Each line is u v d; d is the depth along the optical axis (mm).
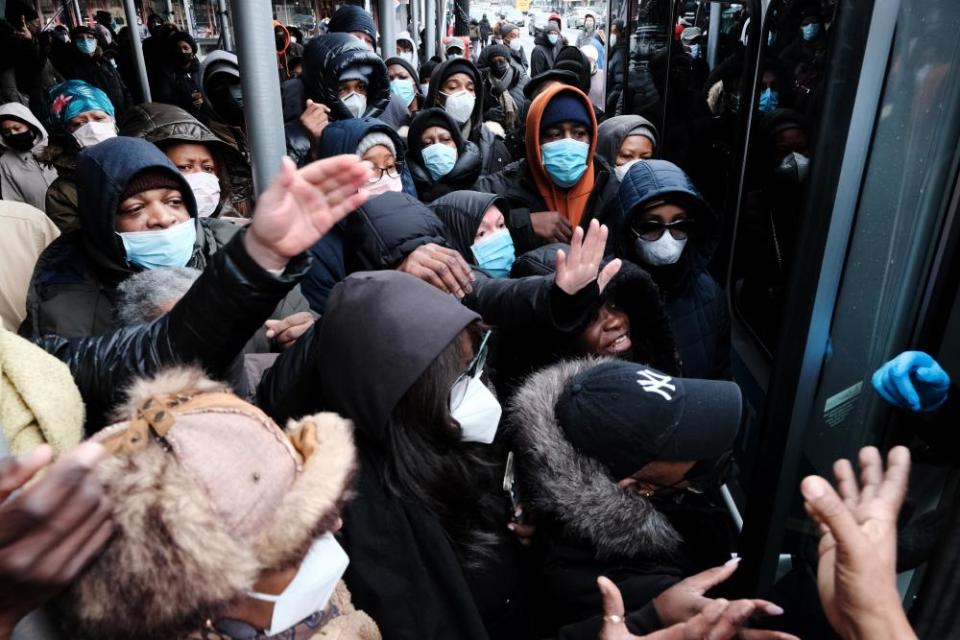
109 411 1010
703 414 1101
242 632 692
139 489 561
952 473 1150
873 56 1003
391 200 1729
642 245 2039
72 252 1655
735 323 2750
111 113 2775
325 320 1109
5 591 482
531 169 2941
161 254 1617
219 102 3605
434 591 1000
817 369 1210
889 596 691
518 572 1181
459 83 4219
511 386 1623
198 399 688
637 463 1093
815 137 1115
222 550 572
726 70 3068
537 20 20375
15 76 4961
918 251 1163
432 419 1028
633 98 4910
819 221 1131
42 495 479
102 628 555
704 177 3377
